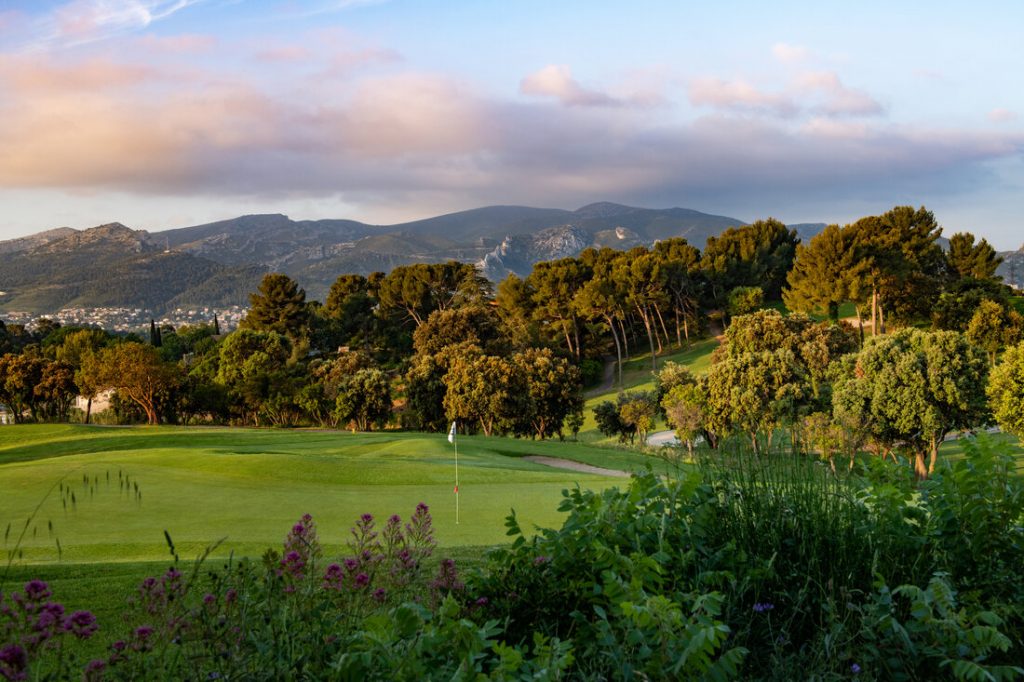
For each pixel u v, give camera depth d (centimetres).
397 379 8238
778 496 490
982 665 352
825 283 6844
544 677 287
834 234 6875
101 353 8281
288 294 10406
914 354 4009
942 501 488
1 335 12744
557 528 1595
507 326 9100
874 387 4031
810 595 430
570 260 10231
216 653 325
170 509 1986
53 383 8750
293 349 9806
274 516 1878
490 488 2347
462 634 312
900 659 362
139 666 315
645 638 332
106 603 698
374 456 4000
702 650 313
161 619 327
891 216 8675
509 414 6047
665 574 409
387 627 314
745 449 568
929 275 8900
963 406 3844
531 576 454
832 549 455
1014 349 3738
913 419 3856
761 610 409
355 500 2097
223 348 8881
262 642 340
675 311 10394
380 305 11200
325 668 336
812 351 6169
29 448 5406
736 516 490
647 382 8638
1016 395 3641
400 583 427
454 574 438
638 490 489
